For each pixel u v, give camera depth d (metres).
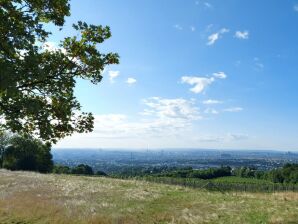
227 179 99.94
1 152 96.44
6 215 26.48
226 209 27.00
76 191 39.53
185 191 39.88
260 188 51.09
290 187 52.22
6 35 8.93
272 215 23.95
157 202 31.70
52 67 10.09
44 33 9.66
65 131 11.05
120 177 69.44
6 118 9.70
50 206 29.41
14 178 54.59
